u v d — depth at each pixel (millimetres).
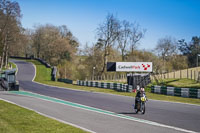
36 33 111438
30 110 16031
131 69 41938
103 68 70750
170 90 31859
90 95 30500
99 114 16281
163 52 92250
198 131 11633
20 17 69125
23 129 10375
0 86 36562
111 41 69000
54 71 63156
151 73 46969
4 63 82250
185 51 111875
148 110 18562
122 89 37469
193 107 21000
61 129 10672
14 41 72000
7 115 13688
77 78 78500
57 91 35750
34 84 47469
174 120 14469
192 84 39594
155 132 11219
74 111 17391
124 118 14891
